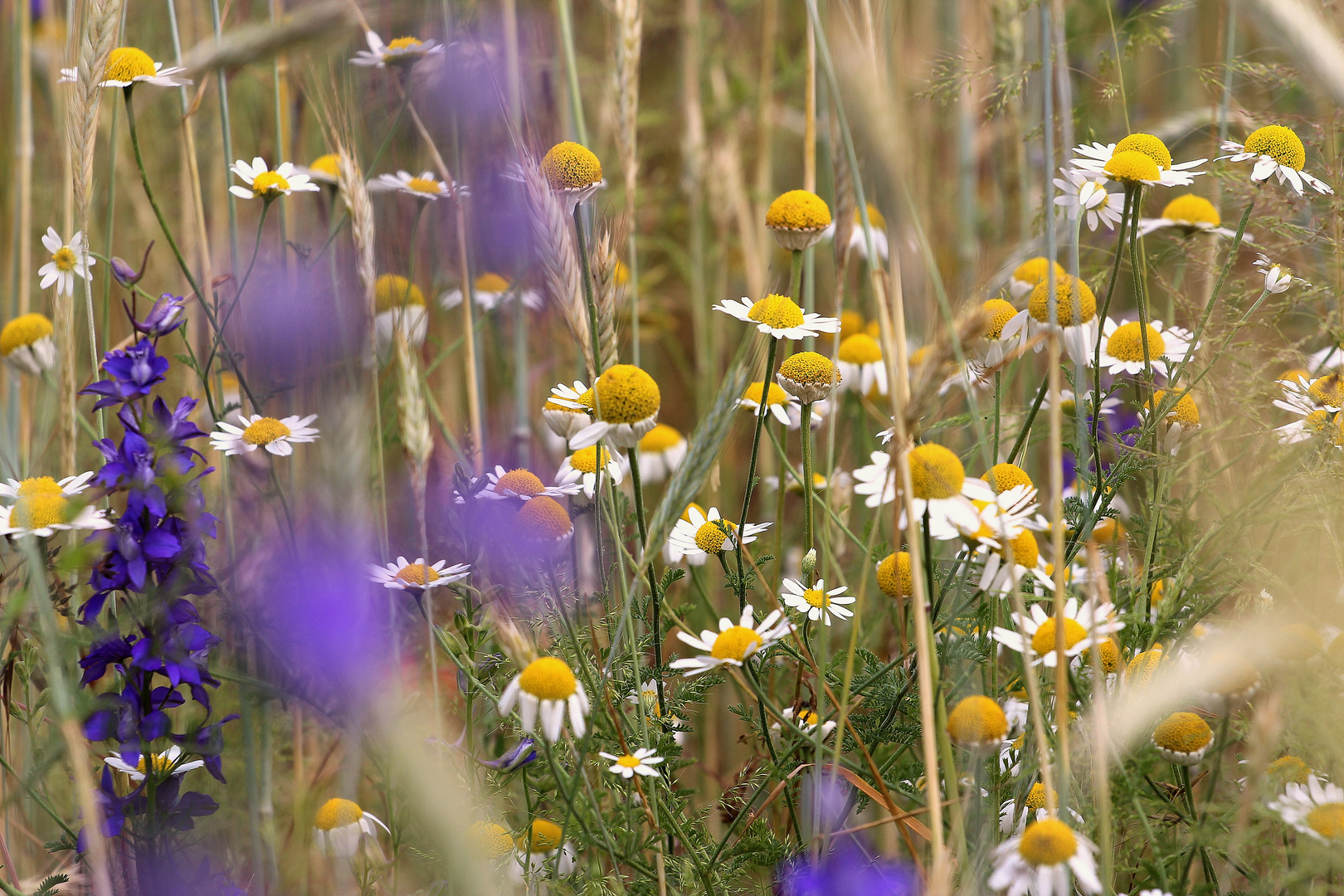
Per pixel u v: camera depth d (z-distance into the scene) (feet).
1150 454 5.12
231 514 5.27
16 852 5.32
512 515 5.16
